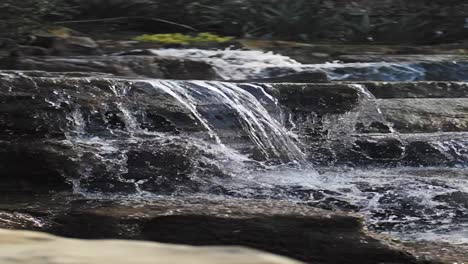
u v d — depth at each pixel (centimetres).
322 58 1620
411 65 1473
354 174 943
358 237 655
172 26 1931
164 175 865
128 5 1945
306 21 1966
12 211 712
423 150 1022
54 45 1539
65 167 844
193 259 184
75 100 952
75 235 682
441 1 2138
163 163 877
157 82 1033
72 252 187
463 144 1034
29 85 948
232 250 192
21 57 1362
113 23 1912
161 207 712
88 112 951
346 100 1114
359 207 816
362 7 2119
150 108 988
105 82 1001
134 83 1019
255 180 887
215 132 1004
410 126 1105
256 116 1052
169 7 1952
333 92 1119
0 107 909
